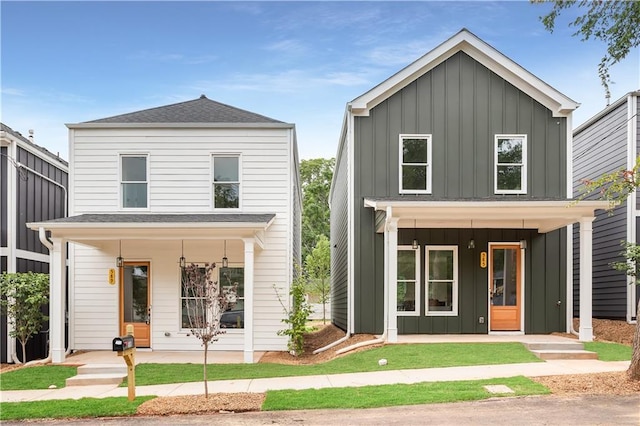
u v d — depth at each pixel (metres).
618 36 9.11
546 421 6.34
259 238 12.84
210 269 8.93
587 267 12.10
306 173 43.34
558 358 10.69
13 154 13.16
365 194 13.95
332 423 6.48
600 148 16.81
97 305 13.81
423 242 13.97
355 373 9.69
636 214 14.91
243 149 14.01
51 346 11.80
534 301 13.91
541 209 12.04
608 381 8.19
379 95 13.92
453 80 14.13
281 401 7.51
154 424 6.67
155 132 14.05
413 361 10.36
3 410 7.45
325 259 26.56
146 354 13.02
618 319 15.34
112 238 11.98
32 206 14.27
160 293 13.82
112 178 13.97
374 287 13.84
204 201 13.94
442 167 13.98
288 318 13.70
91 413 7.18
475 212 12.16
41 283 12.52
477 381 8.45
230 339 13.73
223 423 6.61
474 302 13.88
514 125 14.10
